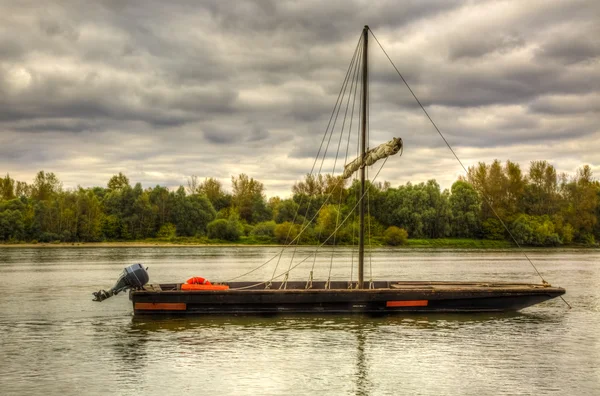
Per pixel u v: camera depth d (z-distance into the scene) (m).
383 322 29.91
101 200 141.12
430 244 125.69
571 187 139.12
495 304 32.03
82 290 43.88
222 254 100.12
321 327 28.70
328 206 123.00
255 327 28.62
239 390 19.44
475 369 21.88
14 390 19.27
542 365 22.45
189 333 27.42
